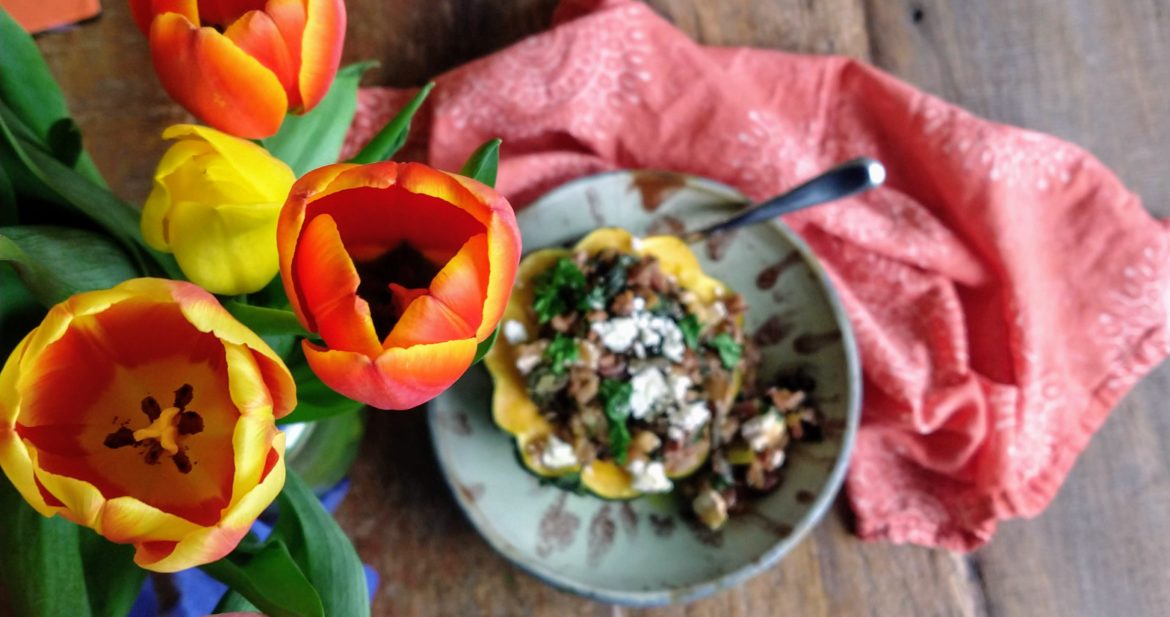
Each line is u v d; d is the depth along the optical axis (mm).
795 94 580
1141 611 549
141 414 244
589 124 561
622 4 554
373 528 500
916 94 571
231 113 263
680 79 560
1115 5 605
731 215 517
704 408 494
